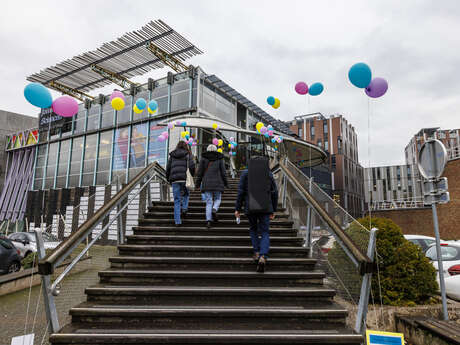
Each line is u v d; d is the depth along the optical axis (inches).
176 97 838.5
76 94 1042.7
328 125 2591.0
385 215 925.2
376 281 206.5
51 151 1145.4
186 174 227.6
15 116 1670.8
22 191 1234.6
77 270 160.6
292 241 196.7
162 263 167.8
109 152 949.8
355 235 148.0
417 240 293.4
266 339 112.2
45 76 924.6
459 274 223.9
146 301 139.3
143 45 780.0
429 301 207.8
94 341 111.3
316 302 140.9
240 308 131.0
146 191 273.7
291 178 223.8
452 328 154.6
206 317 126.1
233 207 259.3
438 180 195.9
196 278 154.6
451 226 715.4
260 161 169.2
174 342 111.3
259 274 154.6
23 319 209.2
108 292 140.3
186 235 210.7
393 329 186.1
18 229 1099.3
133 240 197.0
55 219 286.0
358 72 162.7
